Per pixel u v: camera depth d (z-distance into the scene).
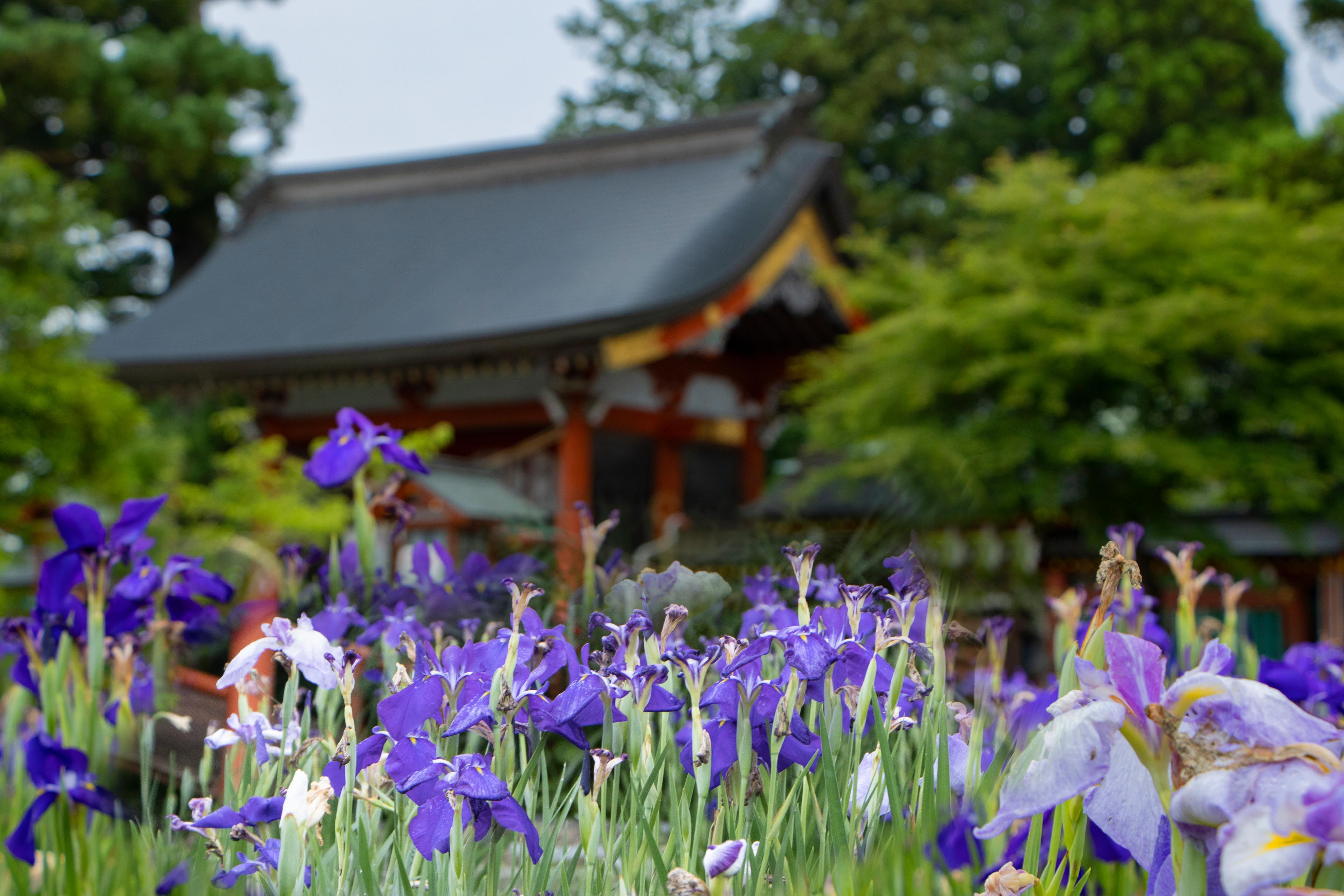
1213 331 9.77
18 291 8.70
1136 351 9.57
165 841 0.84
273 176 18.45
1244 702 0.61
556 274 13.71
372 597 1.26
